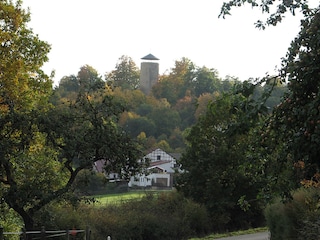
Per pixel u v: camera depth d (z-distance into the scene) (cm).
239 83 737
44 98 2625
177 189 3891
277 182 775
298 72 674
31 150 2419
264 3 776
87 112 2328
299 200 1670
